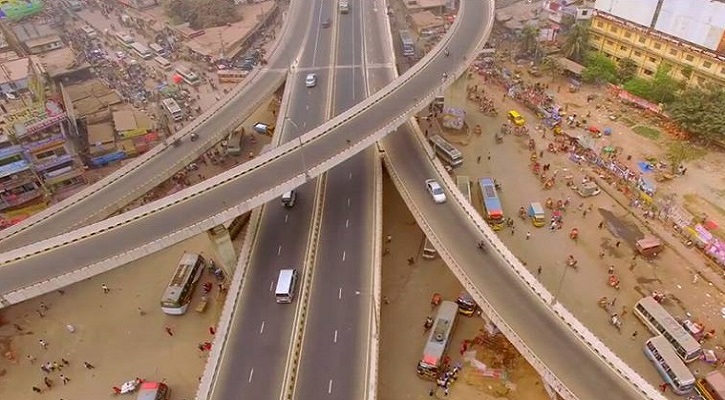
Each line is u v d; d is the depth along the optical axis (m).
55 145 89.25
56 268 61.53
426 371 61.88
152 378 65.25
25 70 101.81
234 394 53.56
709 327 66.50
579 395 49.69
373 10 139.62
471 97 115.31
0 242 74.00
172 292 72.56
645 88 108.31
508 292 60.78
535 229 82.19
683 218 79.88
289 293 62.69
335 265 68.50
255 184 70.81
